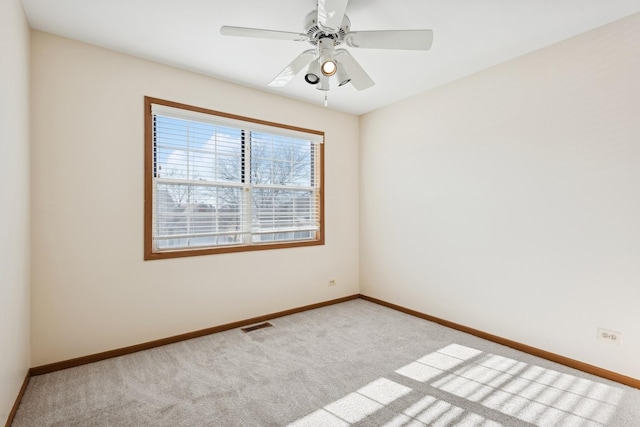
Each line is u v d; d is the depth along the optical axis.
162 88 2.62
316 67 1.95
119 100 2.42
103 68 2.36
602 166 2.10
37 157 2.11
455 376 2.13
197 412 1.75
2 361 1.49
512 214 2.57
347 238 3.96
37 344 2.12
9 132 1.58
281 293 3.35
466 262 2.91
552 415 1.71
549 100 2.34
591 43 2.13
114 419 1.68
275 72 2.79
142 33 2.17
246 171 3.16
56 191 2.18
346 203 3.95
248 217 3.17
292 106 3.44
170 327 2.65
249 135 3.18
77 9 1.90
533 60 2.43
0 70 1.44
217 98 2.91
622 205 2.02
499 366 2.26
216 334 2.86
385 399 1.87
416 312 3.36
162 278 2.62
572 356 2.24
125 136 2.45
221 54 2.46
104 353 2.35
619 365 2.03
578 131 2.20
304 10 1.92
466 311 2.91
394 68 2.71
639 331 1.96
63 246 2.21
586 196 2.17
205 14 1.96
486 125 2.74
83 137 2.28
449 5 1.87
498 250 2.67
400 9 1.91
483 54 2.47
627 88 1.99
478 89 2.79
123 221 2.44
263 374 2.15
